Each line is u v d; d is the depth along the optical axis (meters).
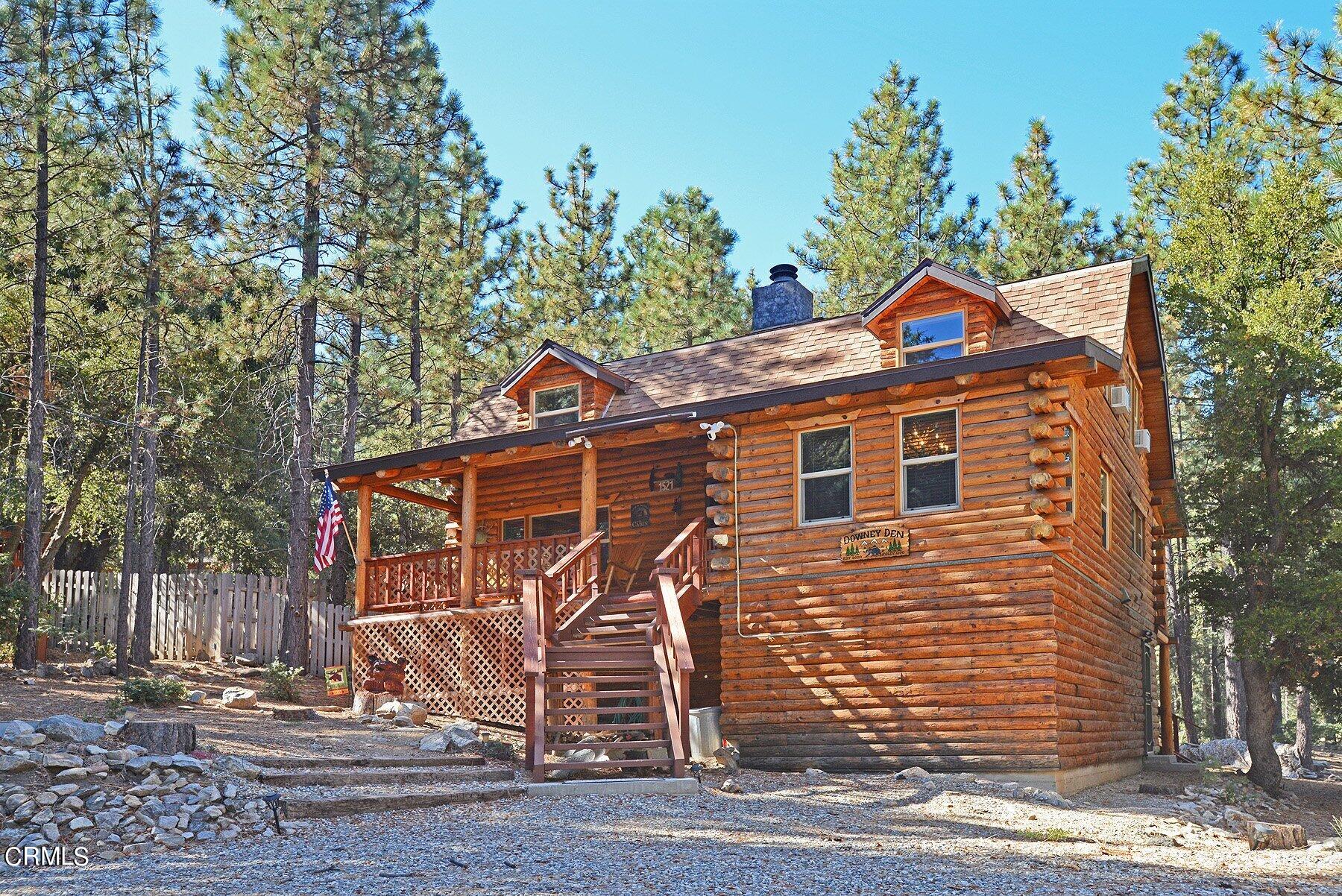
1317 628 19.23
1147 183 34.06
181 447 30.77
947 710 14.66
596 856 8.42
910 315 16.89
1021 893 7.51
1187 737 36.47
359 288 25.33
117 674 20.66
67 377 29.05
